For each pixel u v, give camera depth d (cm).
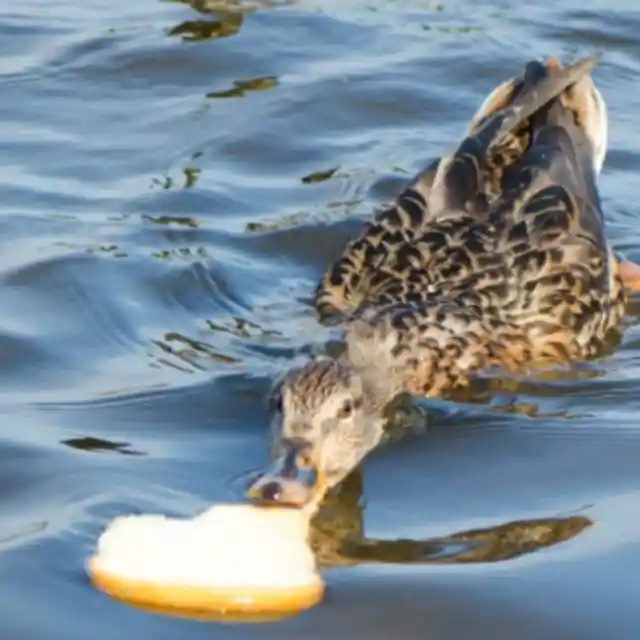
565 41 1839
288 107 1700
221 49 1812
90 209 1504
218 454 1132
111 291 1359
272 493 1029
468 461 1148
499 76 1764
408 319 1266
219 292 1375
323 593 970
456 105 1711
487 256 1341
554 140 1416
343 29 1864
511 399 1249
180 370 1254
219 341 1301
